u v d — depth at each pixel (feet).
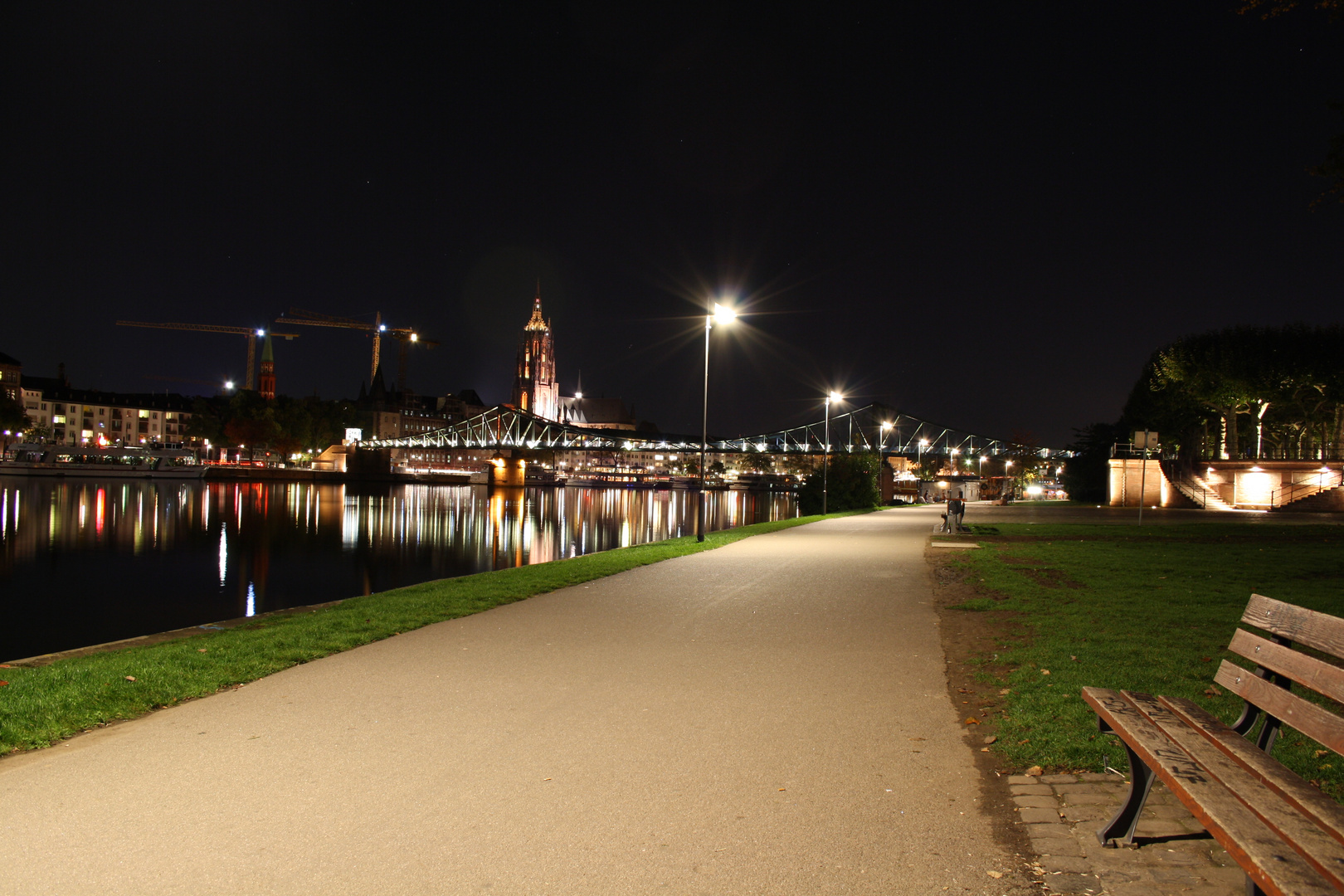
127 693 23.67
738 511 373.61
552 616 38.70
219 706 23.24
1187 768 12.96
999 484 322.96
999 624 34.83
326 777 17.65
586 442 568.41
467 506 379.35
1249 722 15.87
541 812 15.78
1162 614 34.65
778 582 51.62
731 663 28.73
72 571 160.35
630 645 31.99
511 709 22.99
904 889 12.88
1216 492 170.30
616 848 14.28
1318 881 9.77
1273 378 173.27
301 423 556.51
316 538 228.84
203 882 13.03
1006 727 20.26
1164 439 214.90
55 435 546.67
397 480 583.58
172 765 18.37
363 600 44.91
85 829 14.99
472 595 45.34
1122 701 16.56
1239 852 10.59
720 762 18.56
